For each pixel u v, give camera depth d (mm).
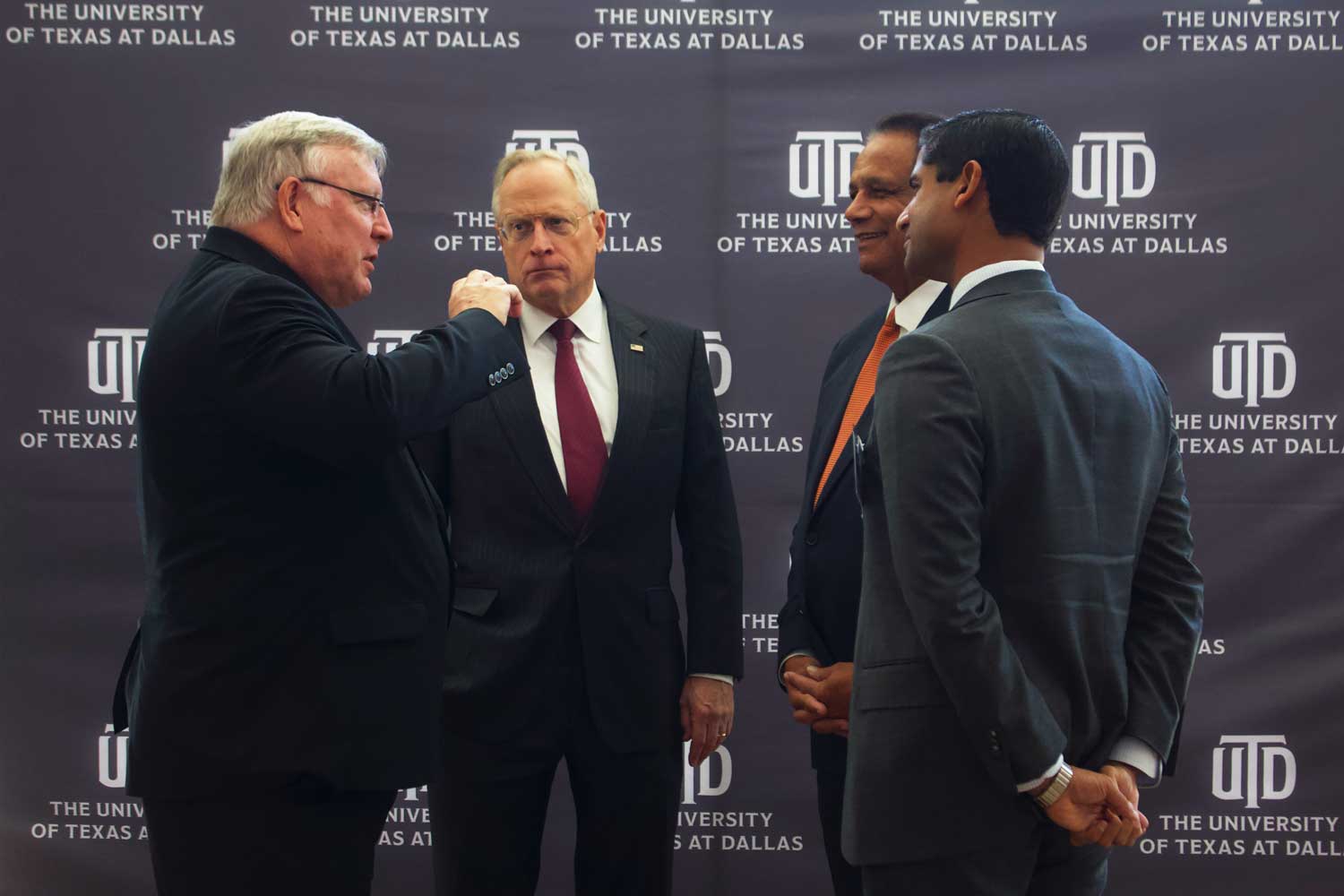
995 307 1540
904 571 1439
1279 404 2900
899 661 1514
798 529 2209
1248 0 2893
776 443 2939
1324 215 2895
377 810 1733
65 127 2895
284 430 1580
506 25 2916
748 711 2932
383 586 1694
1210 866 2908
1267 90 2896
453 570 1889
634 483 2170
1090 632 1482
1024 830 1470
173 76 2900
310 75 2910
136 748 1662
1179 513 1630
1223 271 2906
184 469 1630
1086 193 2912
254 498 1628
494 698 2098
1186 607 1595
